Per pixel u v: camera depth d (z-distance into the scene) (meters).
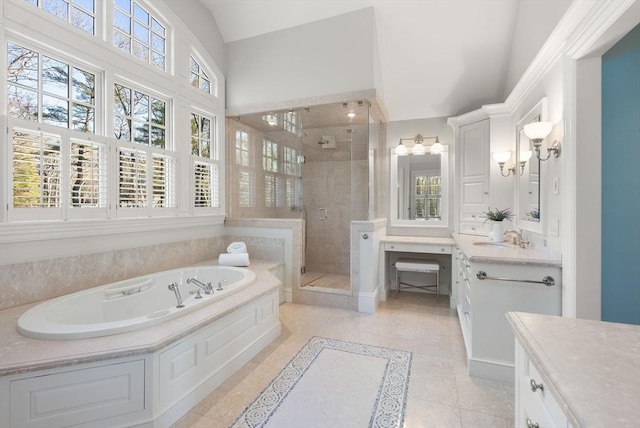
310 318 3.46
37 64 2.23
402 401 1.98
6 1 2.03
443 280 4.45
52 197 2.28
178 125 3.43
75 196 2.44
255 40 4.03
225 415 1.86
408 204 4.49
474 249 2.69
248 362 2.48
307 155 5.20
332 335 3.01
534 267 2.17
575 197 1.96
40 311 1.98
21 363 1.45
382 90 4.04
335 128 4.75
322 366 2.42
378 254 4.05
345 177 5.05
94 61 2.56
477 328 2.29
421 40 3.59
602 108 2.12
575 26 1.91
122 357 1.61
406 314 3.61
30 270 2.19
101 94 2.66
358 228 3.71
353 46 3.54
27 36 2.13
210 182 3.97
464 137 3.94
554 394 0.72
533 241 2.77
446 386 2.15
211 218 3.96
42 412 1.48
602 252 2.12
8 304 2.09
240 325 2.42
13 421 1.43
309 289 3.99
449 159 4.27
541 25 2.54
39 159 2.20
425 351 2.67
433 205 4.37
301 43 3.79
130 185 2.89
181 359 1.87
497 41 3.44
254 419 1.82
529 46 2.83
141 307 2.78
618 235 2.11
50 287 2.30
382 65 3.89
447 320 3.42
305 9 3.62
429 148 4.34
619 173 2.10
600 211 1.92
